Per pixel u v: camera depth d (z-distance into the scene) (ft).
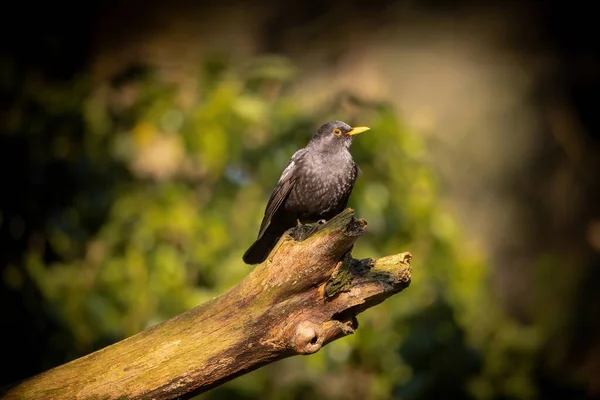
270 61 42.55
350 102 40.55
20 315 34.27
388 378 37.96
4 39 44.68
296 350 20.76
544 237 63.16
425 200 40.19
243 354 21.15
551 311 58.23
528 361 39.81
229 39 62.85
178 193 38.40
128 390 21.27
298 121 39.19
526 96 65.41
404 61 65.36
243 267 36.99
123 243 37.76
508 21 66.80
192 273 37.83
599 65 66.03
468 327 39.52
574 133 65.57
